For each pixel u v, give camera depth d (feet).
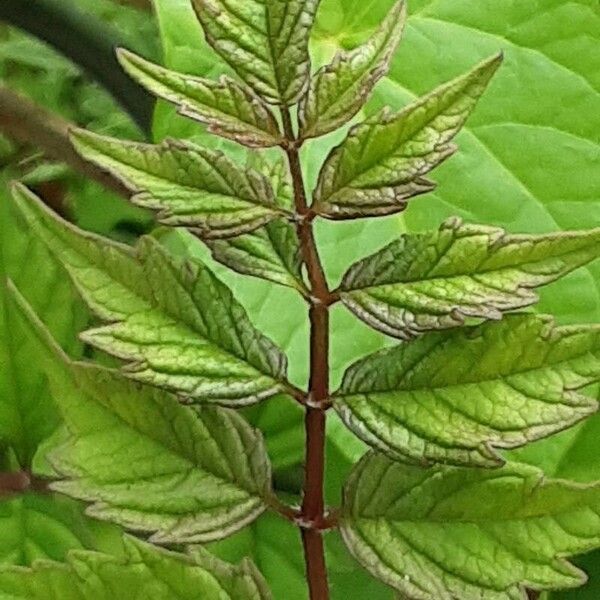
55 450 0.79
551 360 0.76
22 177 1.33
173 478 0.80
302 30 0.75
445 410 0.76
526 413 0.75
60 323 1.04
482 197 0.98
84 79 1.45
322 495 0.79
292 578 1.06
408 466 0.79
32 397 1.05
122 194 1.21
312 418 0.79
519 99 0.99
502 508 0.78
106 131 1.41
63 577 0.80
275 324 0.94
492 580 0.77
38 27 1.20
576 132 0.98
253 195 0.76
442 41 1.02
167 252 0.78
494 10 1.02
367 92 0.76
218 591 0.80
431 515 0.79
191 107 0.76
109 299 0.78
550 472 0.91
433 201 0.99
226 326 0.78
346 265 0.98
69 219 1.33
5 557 1.02
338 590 1.01
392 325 0.76
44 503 1.04
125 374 0.76
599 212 0.97
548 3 1.00
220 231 0.76
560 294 0.94
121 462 0.79
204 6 0.75
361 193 0.76
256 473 0.80
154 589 0.80
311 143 1.00
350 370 0.78
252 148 0.77
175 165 0.76
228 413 0.80
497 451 0.77
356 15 1.07
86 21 1.19
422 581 0.78
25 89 1.45
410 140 0.76
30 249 1.04
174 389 0.77
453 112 0.76
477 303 0.75
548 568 0.77
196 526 0.79
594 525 0.77
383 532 0.79
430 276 0.76
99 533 1.02
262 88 0.76
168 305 0.78
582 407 0.75
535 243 0.75
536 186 0.98
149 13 1.30
